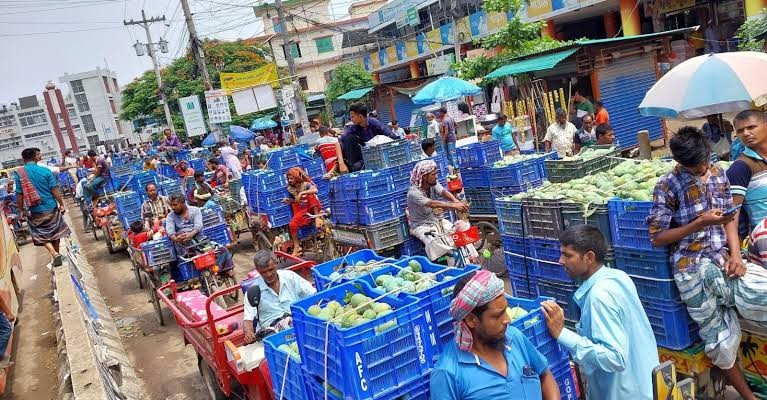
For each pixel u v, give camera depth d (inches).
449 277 152.9
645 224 176.2
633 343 135.9
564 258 142.6
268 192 434.3
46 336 340.2
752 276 158.4
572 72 693.9
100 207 639.8
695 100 260.1
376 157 341.1
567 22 1001.5
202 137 1660.9
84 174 929.5
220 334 227.9
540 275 216.8
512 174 336.8
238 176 657.6
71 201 1184.8
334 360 129.0
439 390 119.1
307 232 399.9
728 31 745.0
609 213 187.8
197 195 497.0
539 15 921.5
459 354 118.8
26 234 724.7
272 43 1878.7
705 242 163.8
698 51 767.7
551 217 206.1
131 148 2124.8
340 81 1413.6
